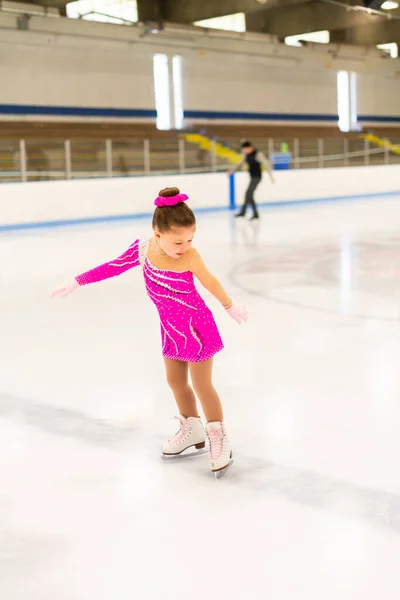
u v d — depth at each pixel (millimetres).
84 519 2443
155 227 2516
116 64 21812
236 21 23719
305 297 6410
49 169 18453
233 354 4543
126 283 7289
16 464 2934
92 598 1979
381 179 20484
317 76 26906
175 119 23422
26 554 2217
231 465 2879
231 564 2135
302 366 4258
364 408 3525
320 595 1969
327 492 2613
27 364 4410
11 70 19562
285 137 25609
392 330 5102
